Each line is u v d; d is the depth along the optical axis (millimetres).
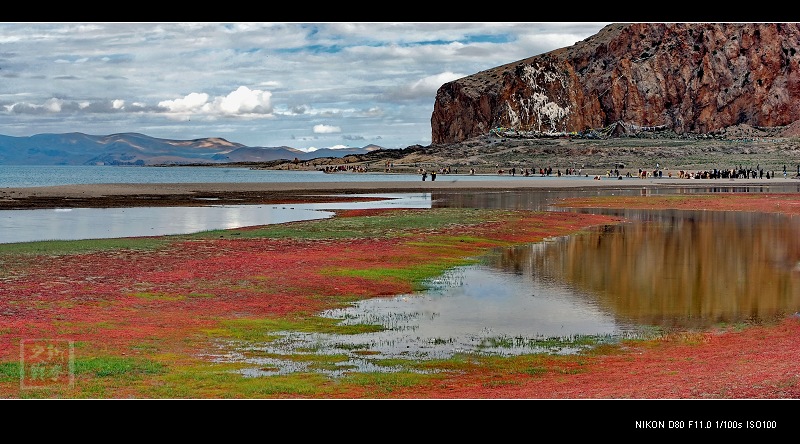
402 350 17656
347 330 19719
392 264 30984
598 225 49094
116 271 27406
